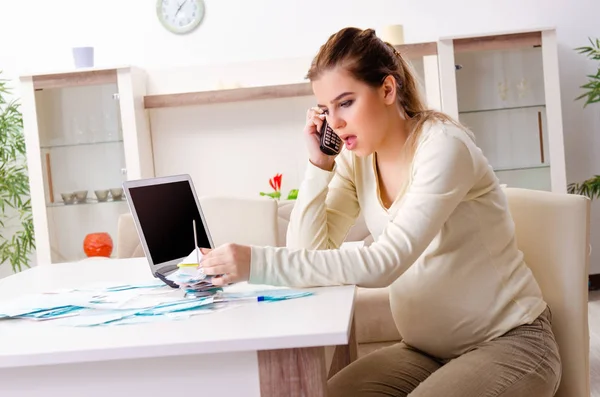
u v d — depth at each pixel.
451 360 1.63
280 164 4.99
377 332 2.85
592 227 4.89
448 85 4.49
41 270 2.33
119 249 3.29
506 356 1.55
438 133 1.60
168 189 1.98
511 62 4.49
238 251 1.54
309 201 1.86
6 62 5.04
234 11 4.95
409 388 1.70
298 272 1.54
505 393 1.49
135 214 1.84
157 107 4.84
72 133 4.74
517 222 1.87
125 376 1.27
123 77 4.66
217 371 1.26
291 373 1.25
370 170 1.81
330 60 1.62
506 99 4.50
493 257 1.65
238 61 4.96
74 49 4.74
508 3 4.82
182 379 1.26
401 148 1.73
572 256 1.73
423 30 4.86
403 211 1.57
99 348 1.22
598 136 4.89
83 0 4.99
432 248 1.66
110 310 1.54
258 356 1.25
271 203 2.93
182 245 1.96
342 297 1.47
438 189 1.54
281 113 4.96
